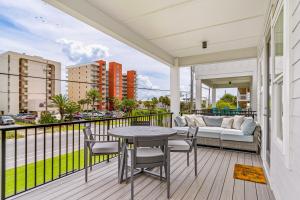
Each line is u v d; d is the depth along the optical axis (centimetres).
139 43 408
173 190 227
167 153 214
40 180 335
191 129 294
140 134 230
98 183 245
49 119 1920
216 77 898
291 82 150
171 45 479
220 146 445
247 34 400
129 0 274
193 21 342
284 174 177
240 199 208
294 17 144
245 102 1567
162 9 301
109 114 2512
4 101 2552
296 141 140
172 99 601
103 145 273
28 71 2777
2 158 198
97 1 276
